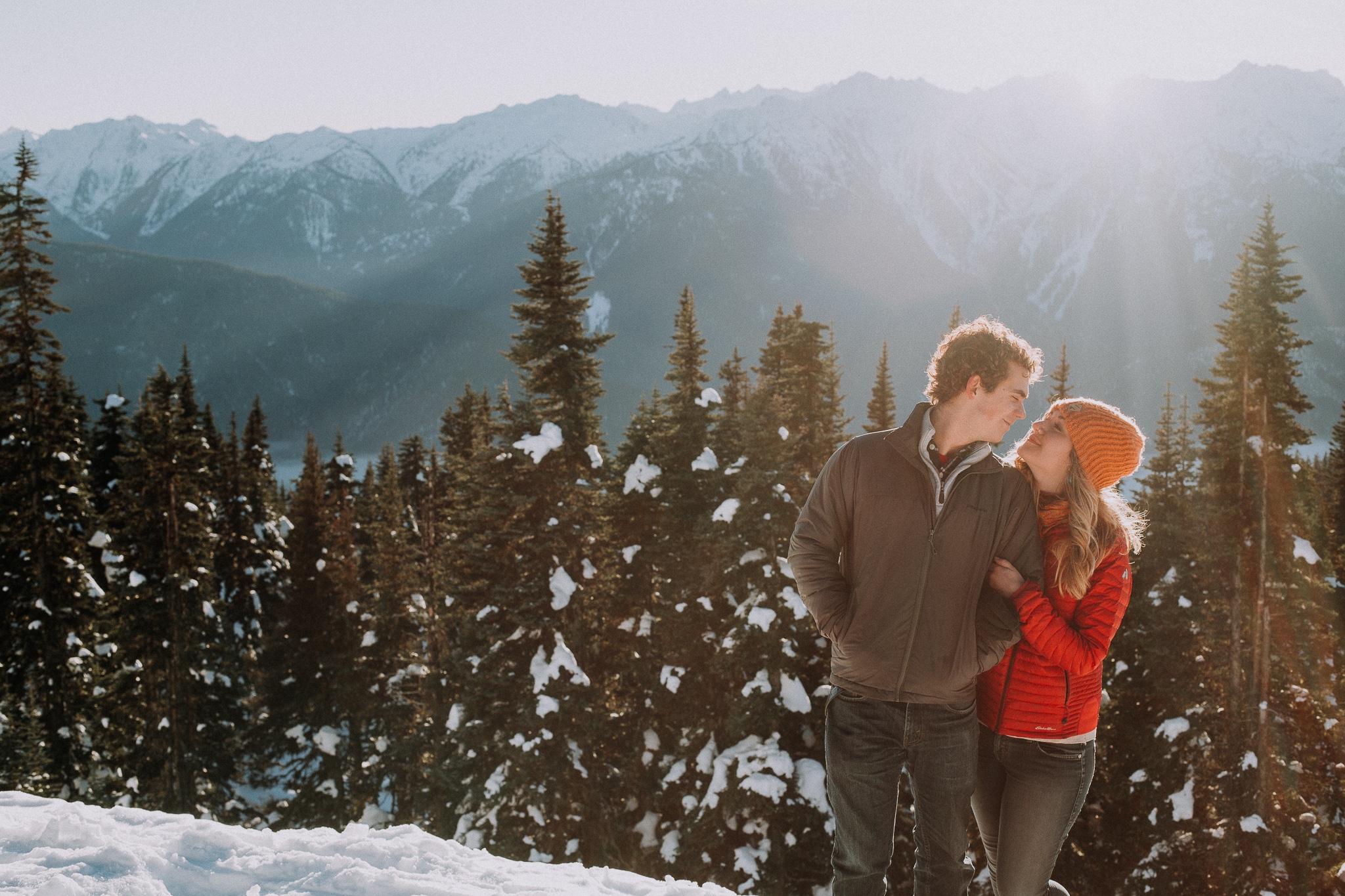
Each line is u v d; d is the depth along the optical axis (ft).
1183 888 73.97
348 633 140.26
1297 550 72.49
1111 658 87.45
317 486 148.77
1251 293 76.48
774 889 59.67
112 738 100.12
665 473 89.40
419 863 13.28
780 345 104.94
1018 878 11.63
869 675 11.11
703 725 72.28
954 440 11.11
